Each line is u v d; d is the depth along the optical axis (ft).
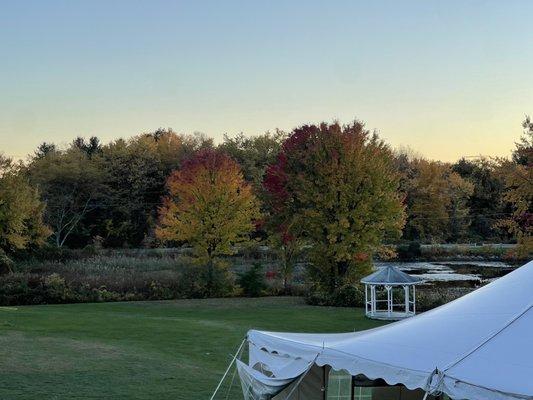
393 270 88.94
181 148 269.44
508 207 258.37
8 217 130.21
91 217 225.97
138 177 235.40
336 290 104.78
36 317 79.46
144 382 44.37
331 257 111.75
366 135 113.39
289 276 123.54
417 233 259.80
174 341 63.67
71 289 108.37
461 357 22.75
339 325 79.56
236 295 117.29
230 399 41.01
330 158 111.75
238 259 160.15
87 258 155.02
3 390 39.88
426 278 148.05
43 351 53.36
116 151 245.45
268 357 32.94
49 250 153.69
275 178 119.75
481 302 27.94
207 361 54.03
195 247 117.39
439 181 258.78
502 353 22.43
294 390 32.32
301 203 117.60
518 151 93.30
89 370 47.09
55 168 220.02
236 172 119.55
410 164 274.36
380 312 90.12
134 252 171.22
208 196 116.06
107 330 69.82
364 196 109.81
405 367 23.17
